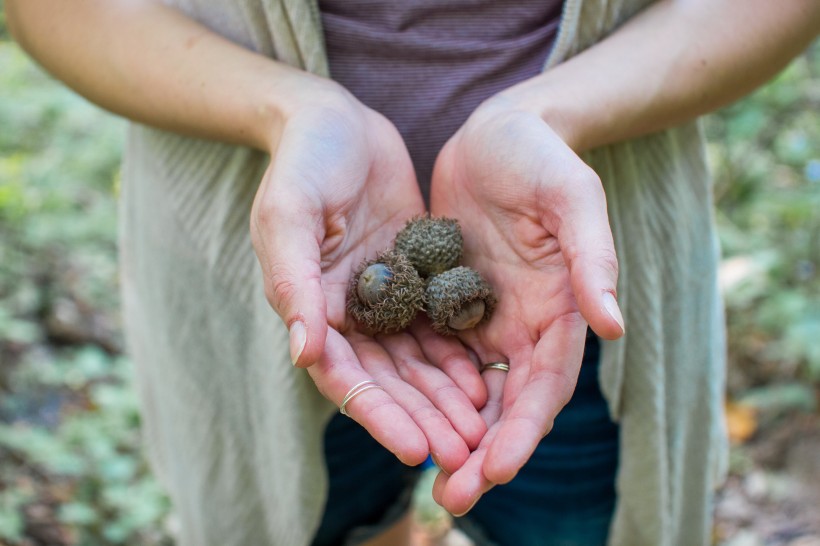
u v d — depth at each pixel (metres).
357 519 0.73
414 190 0.64
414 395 0.57
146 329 0.69
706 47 0.62
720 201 1.34
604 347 0.63
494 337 0.60
